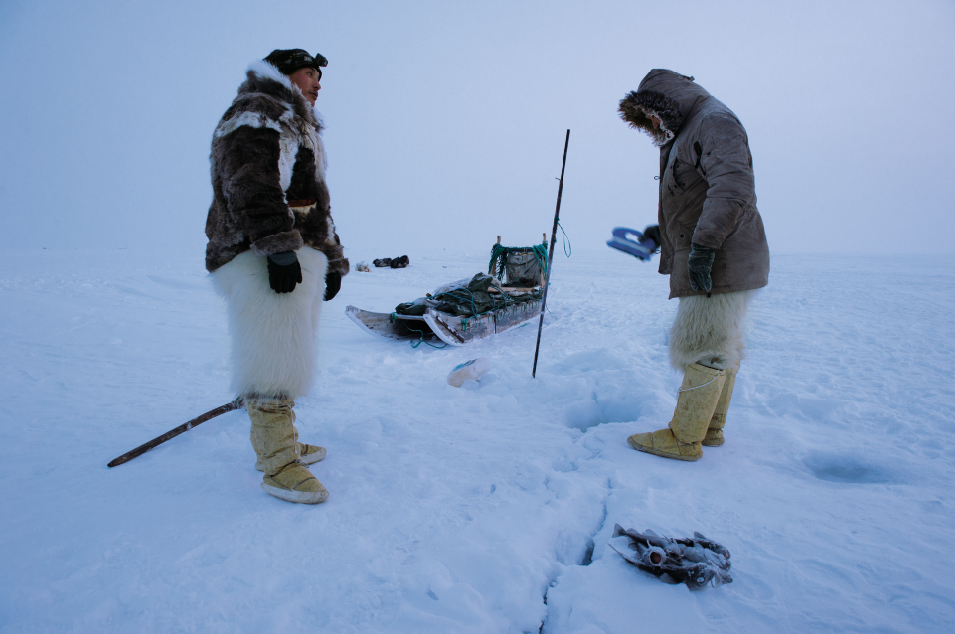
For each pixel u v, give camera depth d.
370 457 2.57
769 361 4.86
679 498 2.12
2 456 2.61
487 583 1.59
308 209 2.23
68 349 5.26
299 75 2.35
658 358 4.95
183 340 5.93
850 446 2.74
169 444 2.78
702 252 2.26
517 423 3.13
